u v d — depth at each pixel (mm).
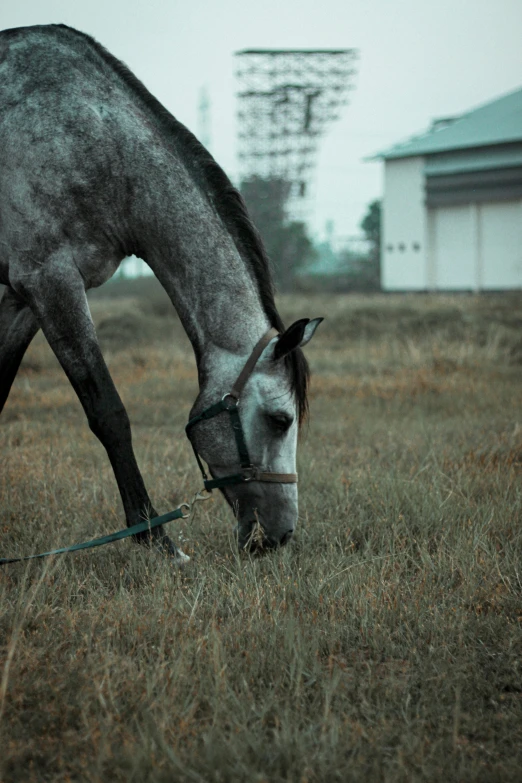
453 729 2352
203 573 3684
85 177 3914
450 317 17328
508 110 51406
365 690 2641
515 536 4199
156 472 5477
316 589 3410
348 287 54188
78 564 3812
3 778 2115
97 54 4160
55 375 11633
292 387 3664
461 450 6172
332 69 51719
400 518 4383
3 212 4016
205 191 3922
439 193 47469
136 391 9711
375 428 7289
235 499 3785
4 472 5188
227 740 2277
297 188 53125
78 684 2574
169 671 2635
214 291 3801
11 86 4027
